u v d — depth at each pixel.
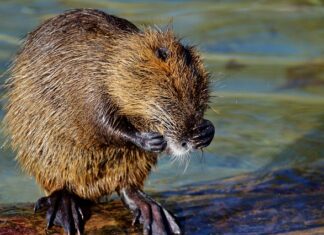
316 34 30.12
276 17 31.70
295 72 27.16
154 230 16.44
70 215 16.50
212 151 22.41
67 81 16.69
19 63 17.61
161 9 32.22
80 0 33.19
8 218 16.77
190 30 29.98
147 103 15.84
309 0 33.28
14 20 30.73
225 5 32.94
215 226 16.91
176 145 15.55
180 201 18.05
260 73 27.02
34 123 17.09
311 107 24.95
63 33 17.06
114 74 16.25
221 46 28.94
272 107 24.94
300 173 19.38
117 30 16.92
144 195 17.14
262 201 17.88
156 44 16.36
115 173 17.05
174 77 15.65
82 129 16.66
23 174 21.19
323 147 22.42
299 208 17.55
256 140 22.98
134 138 16.19
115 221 16.75
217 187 18.83
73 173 17.02
